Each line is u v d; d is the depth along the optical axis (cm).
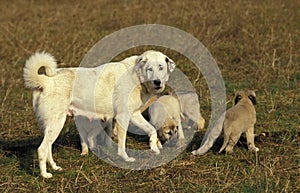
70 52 1631
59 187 767
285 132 967
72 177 816
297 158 847
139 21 2041
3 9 2625
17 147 954
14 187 784
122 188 766
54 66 827
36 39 1842
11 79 1442
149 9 2227
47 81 823
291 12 2053
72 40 1777
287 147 895
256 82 1309
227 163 840
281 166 814
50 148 842
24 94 1318
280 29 1792
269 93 1216
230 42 1675
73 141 987
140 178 801
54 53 1639
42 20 2183
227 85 1312
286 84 1285
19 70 1538
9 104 1233
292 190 733
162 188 754
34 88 829
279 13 2014
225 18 1906
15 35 1889
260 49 1552
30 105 1226
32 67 808
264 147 904
